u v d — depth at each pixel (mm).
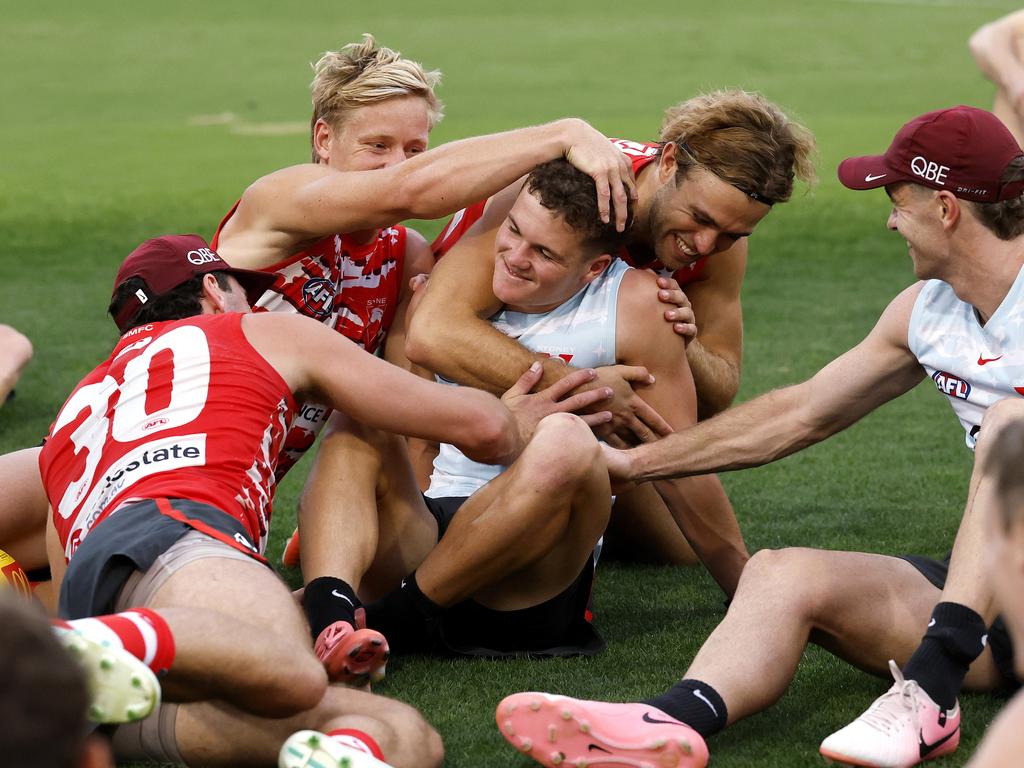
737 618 10586
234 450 10930
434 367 14062
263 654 8914
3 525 12797
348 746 8820
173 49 110938
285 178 14461
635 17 130875
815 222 43281
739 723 11086
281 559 16484
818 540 16703
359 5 140375
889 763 9695
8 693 5516
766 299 33562
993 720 10992
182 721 9805
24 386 25297
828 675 12219
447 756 10562
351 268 15141
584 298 14055
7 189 50750
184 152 63219
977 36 23312
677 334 14070
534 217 12961
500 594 12727
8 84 94188
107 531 10094
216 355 11359
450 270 14195
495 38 116000
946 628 10008
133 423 11023
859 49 108000
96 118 79625
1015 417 10227
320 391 11781
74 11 134875
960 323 11727
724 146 13109
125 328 12375
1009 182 10883
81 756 5715
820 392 12859
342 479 12578
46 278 36125
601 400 13672
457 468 14133
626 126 65938
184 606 9008
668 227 13602
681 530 14648
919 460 20688
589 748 9664
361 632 10414
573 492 11812
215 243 15133
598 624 14078
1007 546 6582
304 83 94438
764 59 102938
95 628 8188
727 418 13109
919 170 11070
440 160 13453
